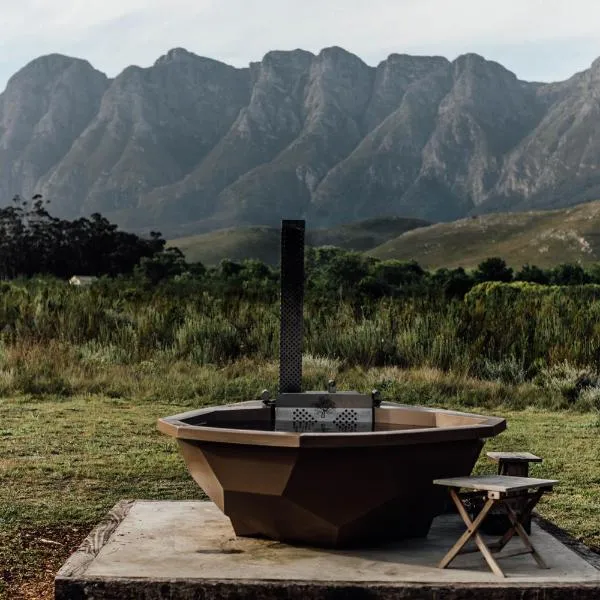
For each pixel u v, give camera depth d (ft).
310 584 14.25
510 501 17.56
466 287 135.03
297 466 15.43
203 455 16.19
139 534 17.30
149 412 39.04
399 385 45.75
